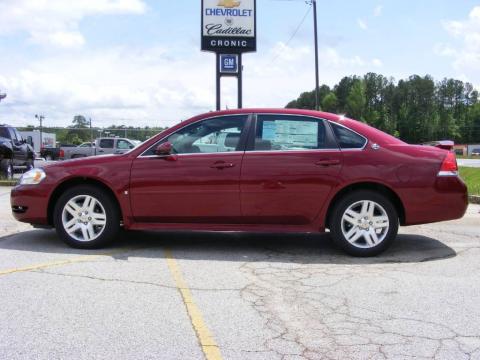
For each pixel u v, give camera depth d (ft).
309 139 20.53
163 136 20.92
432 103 445.78
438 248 22.11
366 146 20.27
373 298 15.37
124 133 118.73
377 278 17.47
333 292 15.93
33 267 18.38
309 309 14.40
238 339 12.34
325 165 20.03
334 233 20.38
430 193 19.99
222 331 12.80
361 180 19.95
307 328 13.04
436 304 14.87
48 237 23.68
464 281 17.15
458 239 24.04
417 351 11.76
